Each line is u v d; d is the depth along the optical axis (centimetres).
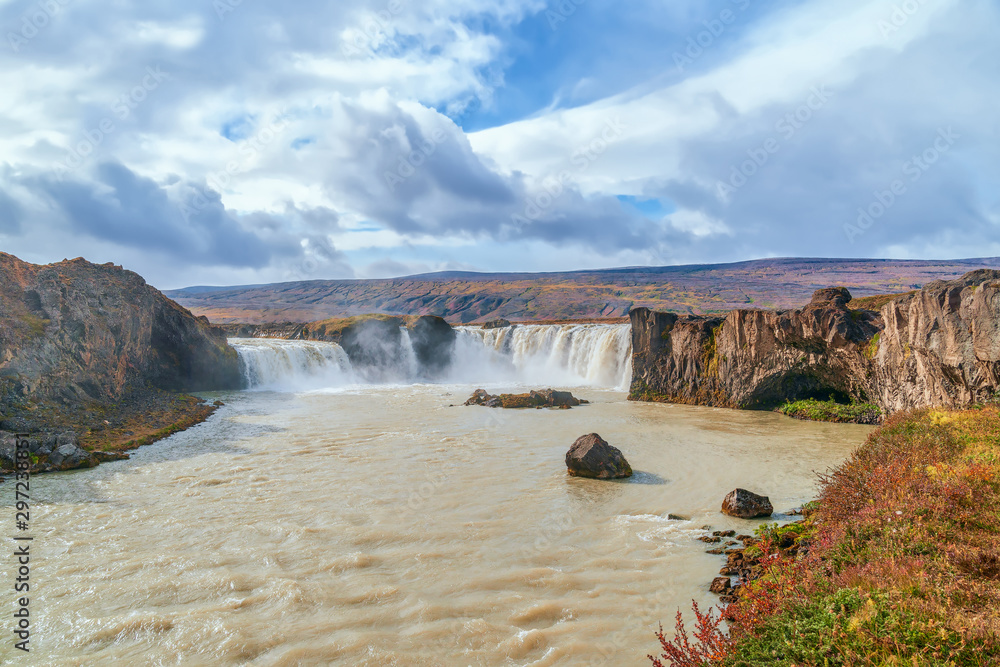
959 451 1432
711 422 3847
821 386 4269
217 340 5991
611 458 2386
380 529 1744
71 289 3797
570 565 1467
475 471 2473
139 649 1095
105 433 3098
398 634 1135
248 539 1664
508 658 1044
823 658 650
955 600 718
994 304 2258
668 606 1226
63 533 1712
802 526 1466
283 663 1041
